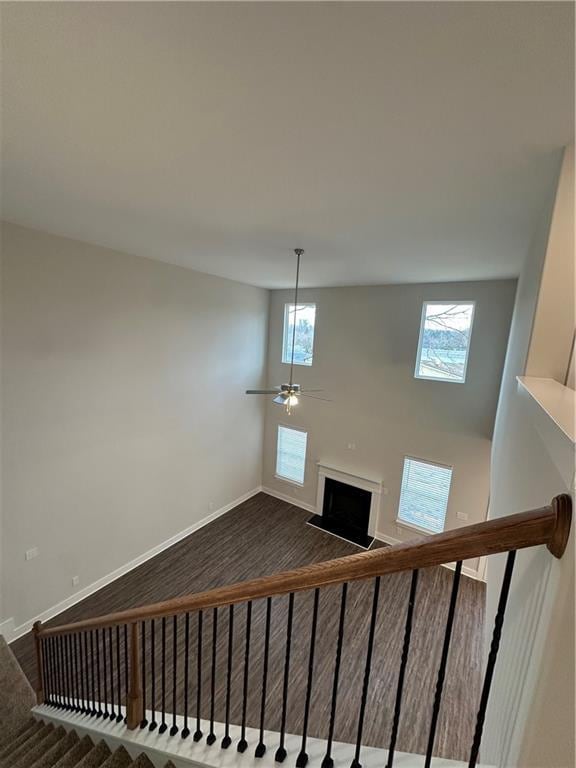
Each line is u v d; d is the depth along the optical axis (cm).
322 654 384
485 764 123
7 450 361
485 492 517
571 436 69
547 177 190
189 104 145
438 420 546
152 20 105
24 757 229
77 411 416
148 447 509
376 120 150
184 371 548
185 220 296
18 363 358
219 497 659
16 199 260
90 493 443
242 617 431
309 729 310
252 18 103
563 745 52
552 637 66
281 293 694
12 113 154
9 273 341
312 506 693
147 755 176
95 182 225
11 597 380
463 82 124
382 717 322
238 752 148
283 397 417
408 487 586
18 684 338
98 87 137
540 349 168
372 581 496
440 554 89
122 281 443
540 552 91
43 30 109
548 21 97
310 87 132
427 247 338
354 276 511
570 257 161
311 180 211
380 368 592
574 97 128
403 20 100
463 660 382
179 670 357
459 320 525
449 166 186
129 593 465
